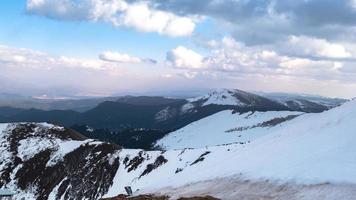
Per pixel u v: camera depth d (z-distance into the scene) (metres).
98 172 156.00
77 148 178.38
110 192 138.38
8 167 175.88
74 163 168.88
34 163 176.00
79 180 157.00
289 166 48.47
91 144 177.12
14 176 170.50
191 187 57.19
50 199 155.12
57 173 166.88
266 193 42.69
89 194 147.88
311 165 45.06
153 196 52.50
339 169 40.88
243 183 49.53
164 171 126.19
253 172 52.31
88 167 162.12
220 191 49.25
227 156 79.06
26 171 172.12
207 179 59.88
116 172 151.38
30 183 165.88
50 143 189.25
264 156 60.03
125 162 154.25
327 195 36.28
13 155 183.62
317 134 60.12
